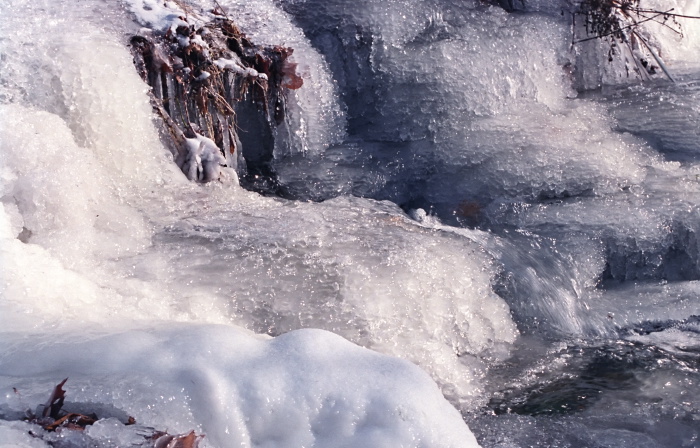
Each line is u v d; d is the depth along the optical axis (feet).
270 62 19.85
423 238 15.16
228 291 12.16
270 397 7.62
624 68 25.30
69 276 10.97
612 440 10.80
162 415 7.46
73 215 13.08
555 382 12.57
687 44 28.53
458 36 22.59
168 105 17.47
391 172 20.22
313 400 7.64
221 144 18.57
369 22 22.06
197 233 14.02
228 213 15.23
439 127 20.99
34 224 12.60
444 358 12.44
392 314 12.47
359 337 11.87
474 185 19.61
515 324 14.39
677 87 24.47
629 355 13.64
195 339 8.30
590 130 21.09
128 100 15.96
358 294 12.50
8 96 14.70
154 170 16.07
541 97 23.11
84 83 15.38
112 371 7.91
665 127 21.50
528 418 11.35
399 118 21.42
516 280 15.11
